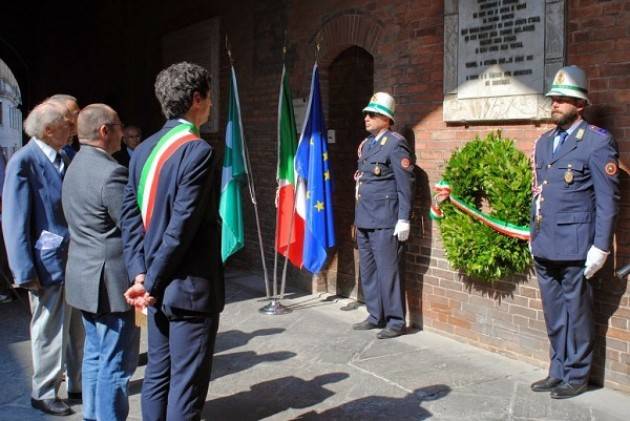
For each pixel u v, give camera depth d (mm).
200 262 3105
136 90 11547
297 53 7363
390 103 5746
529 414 4141
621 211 4316
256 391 4594
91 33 13164
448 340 5609
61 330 4242
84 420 3826
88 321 3801
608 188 4082
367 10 6324
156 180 3074
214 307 3158
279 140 6730
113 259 3643
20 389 4633
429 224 5773
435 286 5758
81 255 3670
